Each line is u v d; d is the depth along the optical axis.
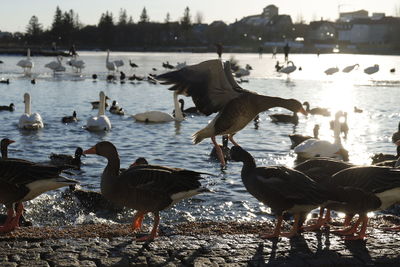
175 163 16.75
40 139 20.55
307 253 7.32
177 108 27.25
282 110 32.47
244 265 6.90
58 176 8.24
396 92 42.00
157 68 76.62
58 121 25.52
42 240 7.88
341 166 8.78
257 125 25.86
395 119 28.05
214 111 8.50
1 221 9.46
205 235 8.14
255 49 194.00
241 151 8.09
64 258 7.07
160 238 7.96
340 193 7.72
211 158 17.45
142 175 7.96
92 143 20.05
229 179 14.58
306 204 7.64
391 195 7.75
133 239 7.90
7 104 31.72
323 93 41.22
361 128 25.16
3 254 7.18
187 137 21.84
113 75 55.56
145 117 26.19
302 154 17.56
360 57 138.88
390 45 186.62
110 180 8.08
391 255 7.26
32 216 10.89
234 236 8.02
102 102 25.41
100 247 7.50
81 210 11.37
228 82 8.34
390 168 7.88
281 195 7.65
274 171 7.79
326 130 25.23
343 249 7.49
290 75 63.78
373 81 53.59
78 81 49.94
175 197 8.02
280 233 8.06
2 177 7.96
